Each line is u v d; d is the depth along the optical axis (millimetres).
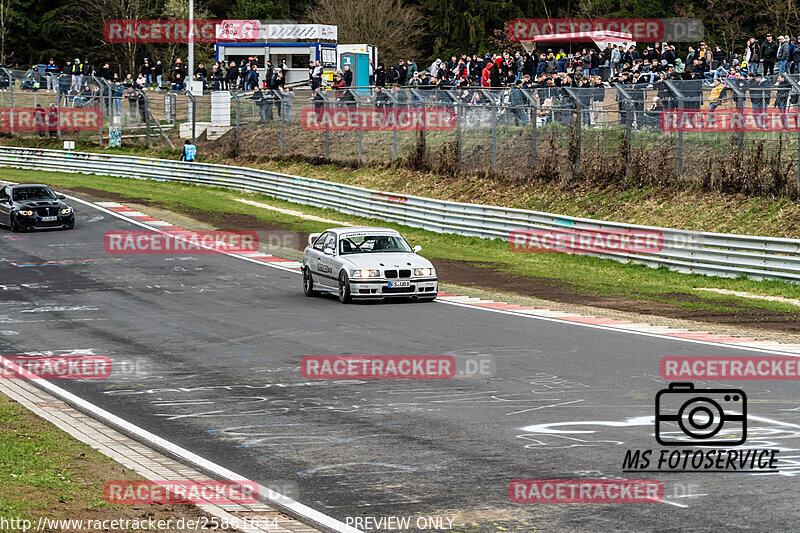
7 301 53656
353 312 48188
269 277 62562
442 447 24078
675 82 77625
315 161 112938
